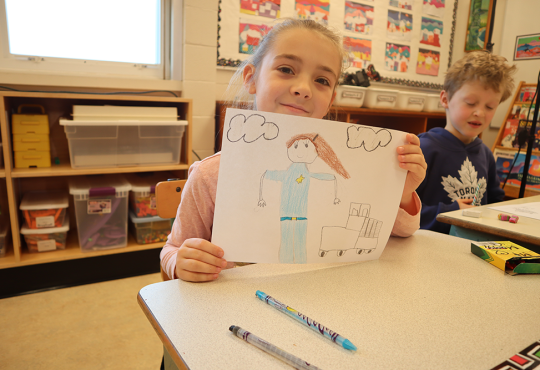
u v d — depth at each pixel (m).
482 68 1.36
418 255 0.66
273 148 0.53
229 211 0.53
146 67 2.04
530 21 2.84
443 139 1.49
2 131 1.46
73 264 1.69
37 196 1.79
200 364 0.34
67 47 1.85
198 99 2.07
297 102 0.71
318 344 0.38
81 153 1.63
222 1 2.08
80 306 1.52
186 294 0.48
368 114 2.31
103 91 1.91
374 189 0.59
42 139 1.62
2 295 1.57
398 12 2.71
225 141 0.52
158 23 2.02
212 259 0.52
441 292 0.51
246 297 0.48
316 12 2.38
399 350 0.37
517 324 0.43
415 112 2.41
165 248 0.71
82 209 1.67
